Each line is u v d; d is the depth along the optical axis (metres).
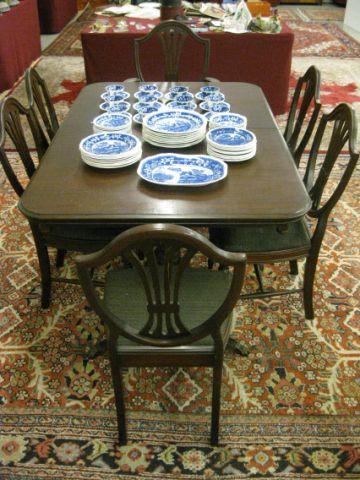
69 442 1.46
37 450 1.43
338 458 1.41
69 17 6.71
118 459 1.41
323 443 1.45
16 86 4.34
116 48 3.52
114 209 1.31
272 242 1.64
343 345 1.77
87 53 3.56
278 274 2.12
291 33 3.44
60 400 1.58
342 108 1.62
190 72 3.63
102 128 1.71
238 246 1.62
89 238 1.67
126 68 3.61
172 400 1.58
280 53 3.51
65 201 1.35
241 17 3.59
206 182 1.40
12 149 3.18
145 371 1.68
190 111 1.77
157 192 1.40
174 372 1.67
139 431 1.48
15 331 1.84
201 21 3.73
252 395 1.59
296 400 1.58
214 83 2.36
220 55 3.53
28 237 2.37
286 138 2.31
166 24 2.53
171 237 0.92
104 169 1.52
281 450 1.43
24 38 4.66
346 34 6.05
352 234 2.38
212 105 1.99
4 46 4.11
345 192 2.71
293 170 1.53
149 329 1.16
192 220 1.28
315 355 1.73
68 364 1.70
